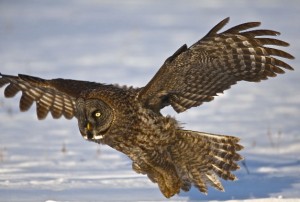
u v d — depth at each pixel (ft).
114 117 37.88
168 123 38.19
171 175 38.88
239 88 90.48
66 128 67.36
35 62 108.99
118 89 38.60
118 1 194.08
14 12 174.40
